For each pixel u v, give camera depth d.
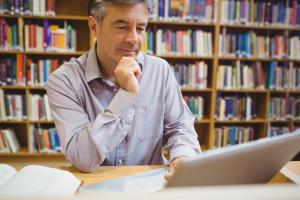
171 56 2.74
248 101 2.96
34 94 2.73
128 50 0.92
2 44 2.54
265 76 2.98
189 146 0.98
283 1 2.86
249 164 0.50
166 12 2.67
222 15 2.75
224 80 2.86
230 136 2.99
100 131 0.87
